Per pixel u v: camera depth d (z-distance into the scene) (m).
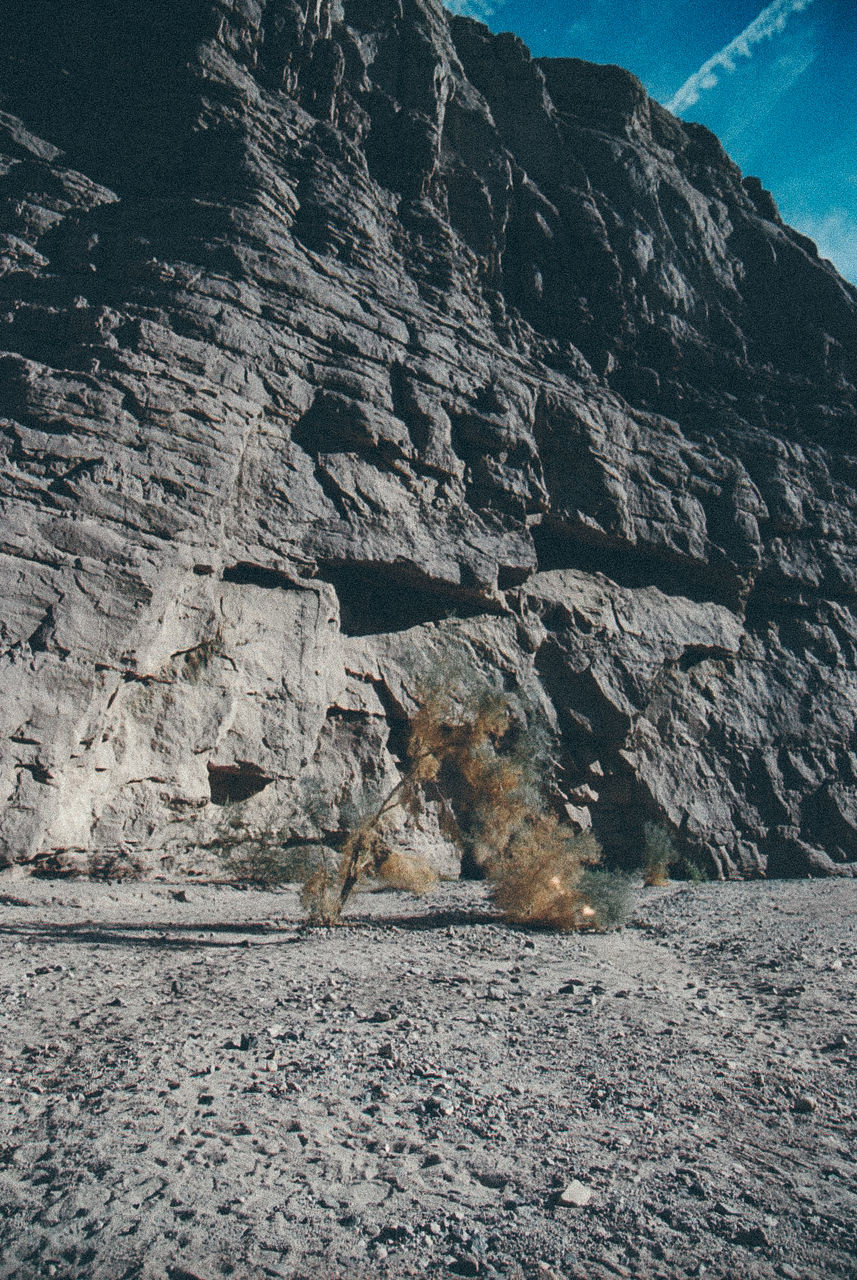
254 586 21.97
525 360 31.31
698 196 43.09
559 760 27.69
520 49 40.28
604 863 28.39
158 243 24.47
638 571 32.22
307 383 23.94
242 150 26.64
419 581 25.28
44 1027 6.34
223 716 20.22
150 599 17.70
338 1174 3.86
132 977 8.22
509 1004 7.61
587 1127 4.55
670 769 29.84
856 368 42.44
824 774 33.00
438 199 33.56
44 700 15.88
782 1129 4.66
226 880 19.95
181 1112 4.59
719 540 33.69
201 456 19.97
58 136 27.62
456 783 25.17
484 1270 2.99
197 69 27.78
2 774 15.22
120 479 18.50
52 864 16.81
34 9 29.06
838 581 36.47
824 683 34.75
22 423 18.44
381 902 17.12
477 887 21.75
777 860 30.91
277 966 8.95
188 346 21.30
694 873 27.59
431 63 34.78
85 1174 3.77
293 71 30.72
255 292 23.98
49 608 16.44
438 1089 5.11
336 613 23.70
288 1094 4.95
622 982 9.11
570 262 36.53
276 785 21.41
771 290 43.56
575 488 30.08
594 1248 3.17
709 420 37.62
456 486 26.34
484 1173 3.90
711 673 32.91
